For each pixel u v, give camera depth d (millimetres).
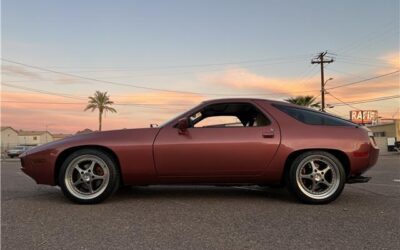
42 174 5852
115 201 6012
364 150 5828
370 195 6629
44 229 4531
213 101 6062
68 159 5770
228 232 4395
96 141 5781
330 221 4844
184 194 6602
